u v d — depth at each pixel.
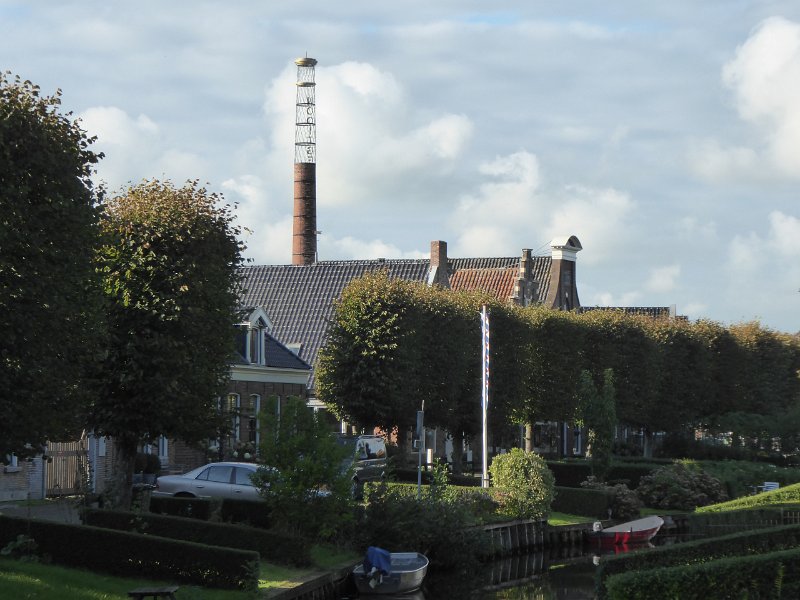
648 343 73.00
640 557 27.66
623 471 58.62
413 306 50.94
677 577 24.45
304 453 31.59
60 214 25.05
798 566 27.53
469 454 70.75
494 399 57.66
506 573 39.75
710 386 83.38
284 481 31.12
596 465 54.69
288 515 31.17
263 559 29.97
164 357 32.56
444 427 55.19
